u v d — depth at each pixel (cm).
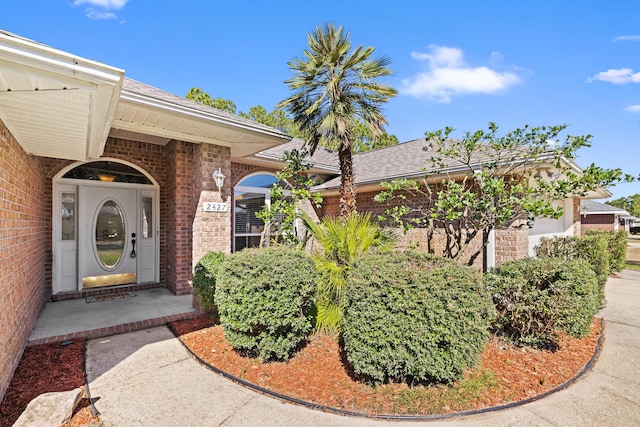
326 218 619
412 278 332
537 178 552
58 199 706
